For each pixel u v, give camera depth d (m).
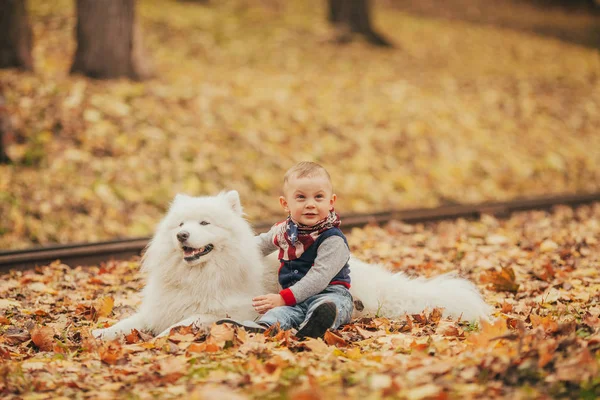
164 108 11.97
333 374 3.25
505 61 21.14
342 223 8.77
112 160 10.34
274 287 4.80
